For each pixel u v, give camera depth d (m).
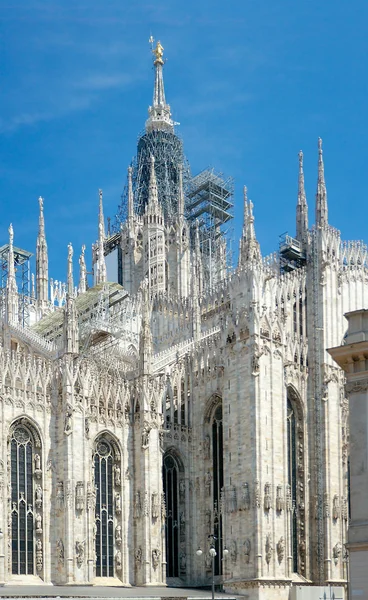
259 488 71.88
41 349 82.56
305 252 90.06
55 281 113.31
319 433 83.56
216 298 90.75
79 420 69.44
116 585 69.75
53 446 69.00
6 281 111.38
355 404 54.38
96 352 83.31
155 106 131.62
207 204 126.19
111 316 93.06
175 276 109.75
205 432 80.50
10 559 63.94
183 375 82.38
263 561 70.62
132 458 74.44
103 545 70.94
